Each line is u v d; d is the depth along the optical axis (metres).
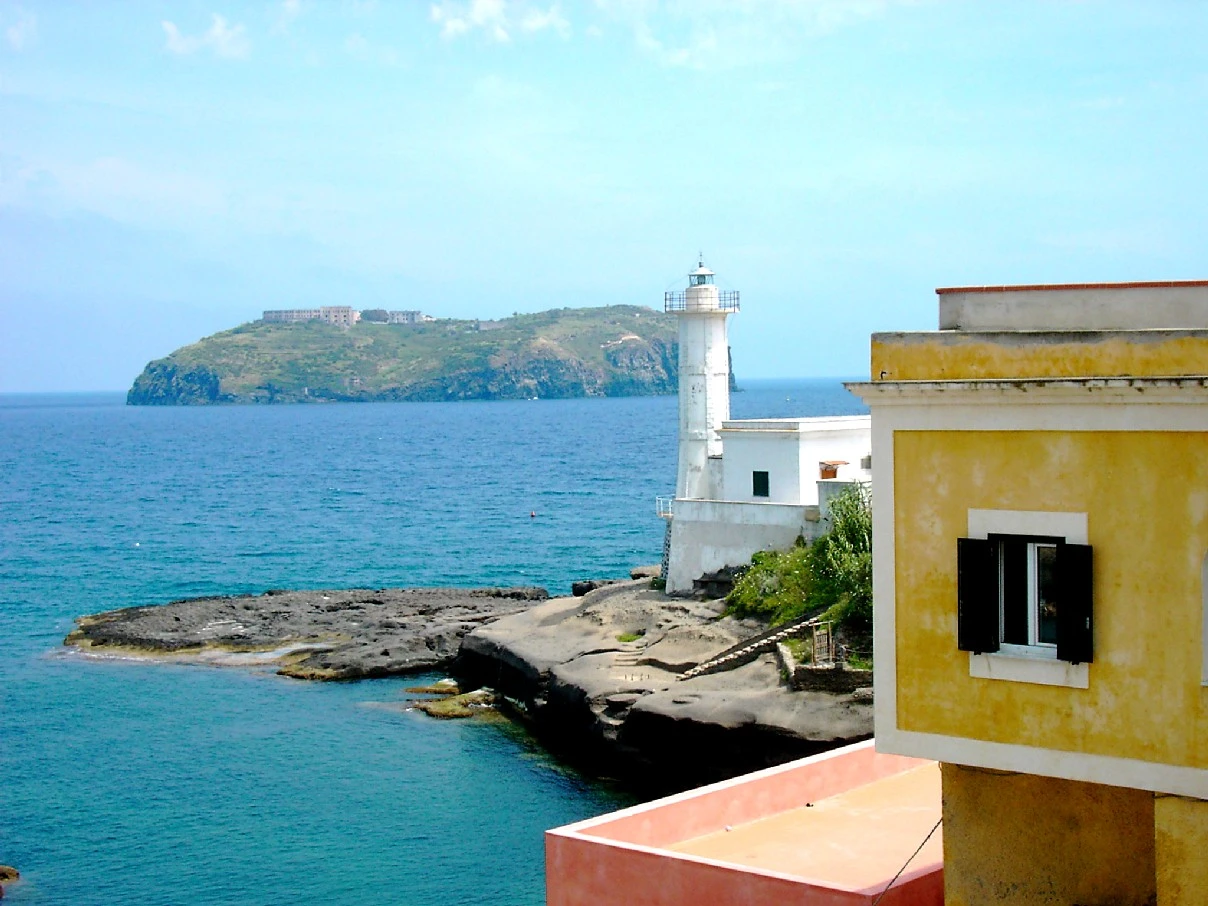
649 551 126.81
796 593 57.56
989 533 15.48
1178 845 14.59
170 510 167.12
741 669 54.72
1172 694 14.50
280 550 131.12
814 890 16.77
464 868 43.56
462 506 168.25
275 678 70.94
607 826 19.48
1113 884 15.99
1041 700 15.24
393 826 47.66
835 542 57.75
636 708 52.38
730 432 66.12
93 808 50.28
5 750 58.19
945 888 16.80
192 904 40.94
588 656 60.47
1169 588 14.49
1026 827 16.31
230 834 47.16
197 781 53.31
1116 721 14.81
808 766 22.39
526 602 89.44
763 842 20.39
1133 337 14.70
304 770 54.53
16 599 101.94
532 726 60.03
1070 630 14.95
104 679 71.50
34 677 72.19
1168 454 14.45
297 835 46.97
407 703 65.00
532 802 50.06
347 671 70.62
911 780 23.55
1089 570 14.84
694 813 20.69
